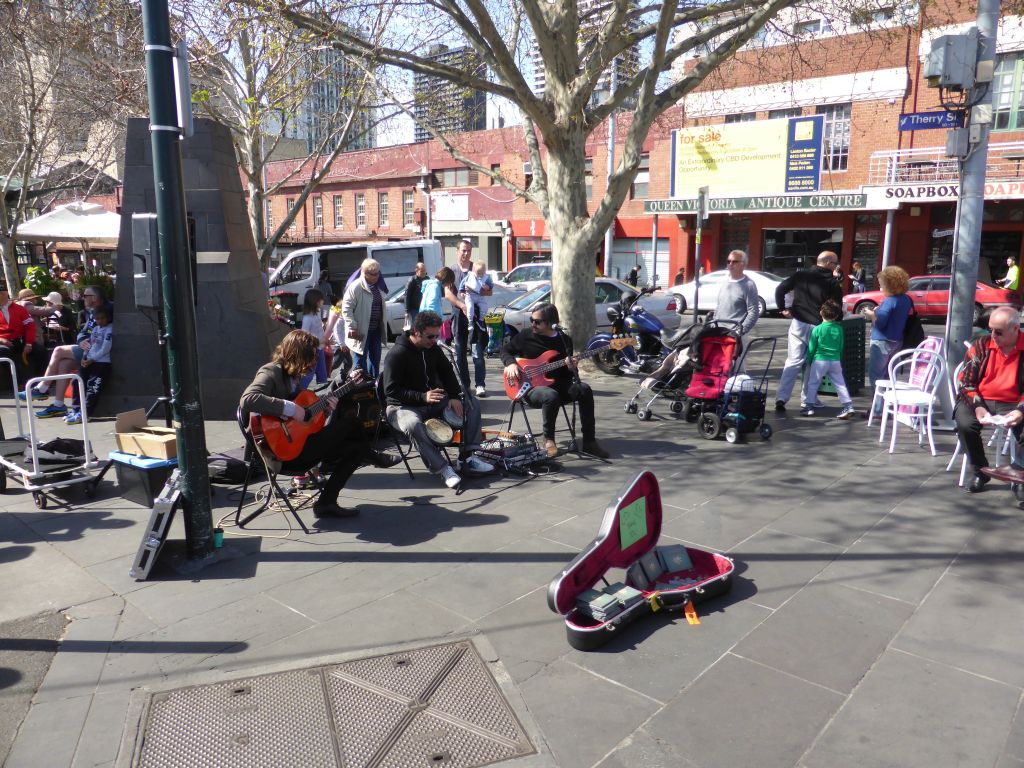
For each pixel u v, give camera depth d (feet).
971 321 24.62
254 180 51.13
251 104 45.21
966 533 16.17
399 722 9.95
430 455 19.27
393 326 52.44
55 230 47.78
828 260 27.63
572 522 17.15
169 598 13.60
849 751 9.29
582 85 33.04
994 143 72.13
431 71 31.37
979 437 18.49
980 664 11.18
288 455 16.61
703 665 11.25
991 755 9.20
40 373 35.55
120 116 50.83
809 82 79.41
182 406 14.52
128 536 16.55
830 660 11.34
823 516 17.33
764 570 14.52
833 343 27.04
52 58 48.29
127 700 10.52
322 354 29.68
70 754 9.41
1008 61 70.08
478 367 32.45
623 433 25.64
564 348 22.56
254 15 30.99
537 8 32.30
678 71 86.48
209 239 27.50
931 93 73.72
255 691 10.67
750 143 79.97
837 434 25.16
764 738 9.55
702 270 92.32
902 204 77.71
